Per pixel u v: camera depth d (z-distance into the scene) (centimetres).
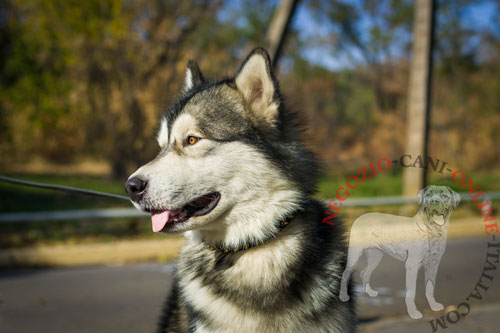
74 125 2459
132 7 1931
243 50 2152
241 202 292
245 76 314
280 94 313
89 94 2023
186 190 293
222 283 288
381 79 3056
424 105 1141
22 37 1922
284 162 302
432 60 1154
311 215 305
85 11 1922
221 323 282
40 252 787
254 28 2188
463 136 2820
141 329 509
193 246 316
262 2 2250
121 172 1989
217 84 332
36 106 2127
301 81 2952
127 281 698
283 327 276
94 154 2684
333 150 3198
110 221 1006
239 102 312
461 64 2839
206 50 2028
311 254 290
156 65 1919
